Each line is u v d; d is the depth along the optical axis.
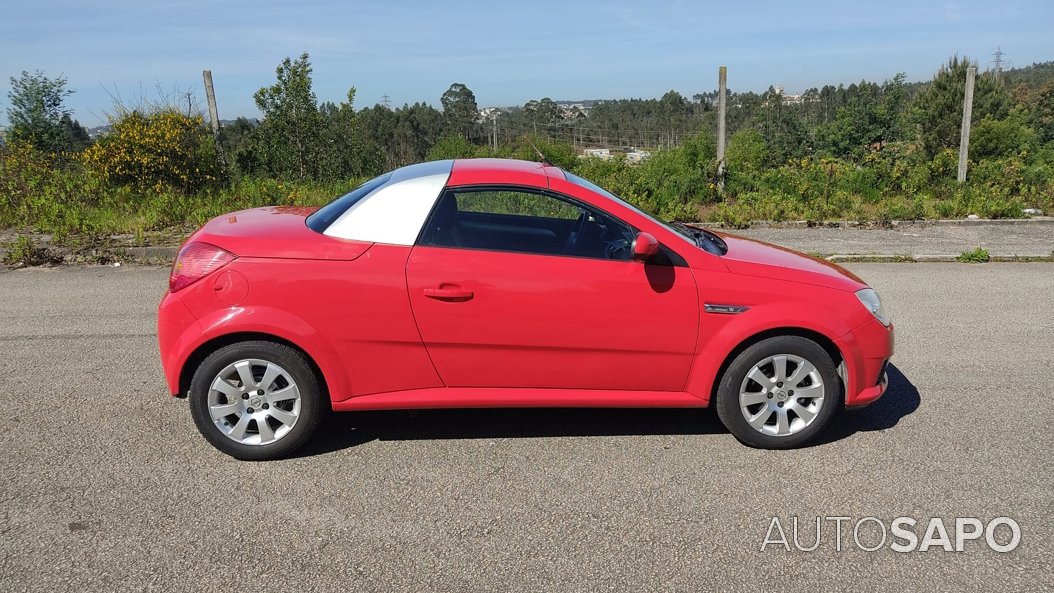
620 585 2.86
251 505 3.37
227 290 3.60
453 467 3.80
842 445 4.14
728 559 3.05
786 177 13.71
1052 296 7.57
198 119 13.32
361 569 2.91
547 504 3.45
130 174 12.48
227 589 2.76
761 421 4.00
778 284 3.92
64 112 15.11
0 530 3.10
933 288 7.88
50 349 5.44
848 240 10.45
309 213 4.30
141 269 8.19
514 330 3.76
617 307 3.79
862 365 4.03
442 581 2.85
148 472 3.65
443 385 3.87
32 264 8.29
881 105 38.31
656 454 4.00
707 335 3.88
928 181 14.41
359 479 3.65
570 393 3.94
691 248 3.91
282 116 14.35
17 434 4.02
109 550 2.98
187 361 3.71
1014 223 11.85
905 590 2.88
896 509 3.47
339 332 3.67
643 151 22.22
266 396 3.74
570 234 3.89
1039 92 61.78
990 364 5.52
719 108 13.30
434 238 3.78
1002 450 4.09
